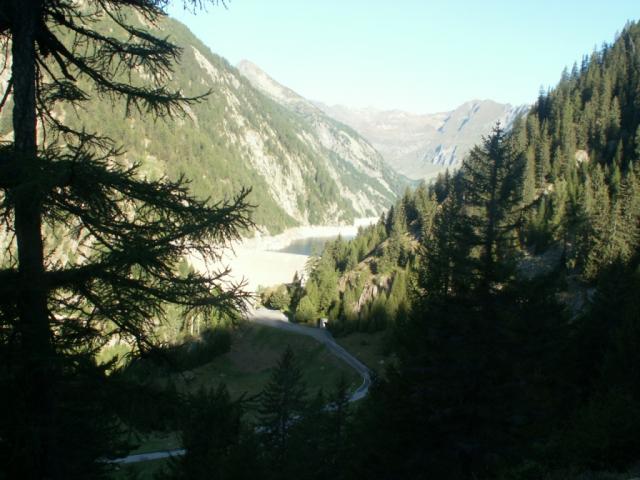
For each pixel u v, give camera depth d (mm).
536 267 69812
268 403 31703
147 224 7938
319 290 105875
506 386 14938
